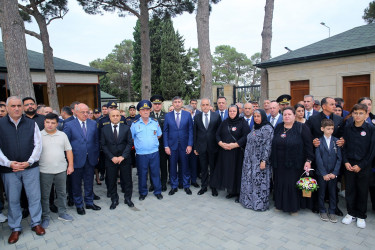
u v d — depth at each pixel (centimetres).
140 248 322
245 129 466
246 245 323
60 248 327
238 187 472
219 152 495
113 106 574
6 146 342
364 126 359
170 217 412
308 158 392
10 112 343
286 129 408
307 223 381
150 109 480
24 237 356
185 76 3234
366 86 778
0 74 1225
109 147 452
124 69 4631
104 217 418
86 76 1535
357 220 370
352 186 370
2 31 566
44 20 1044
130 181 471
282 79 980
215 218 404
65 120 493
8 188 348
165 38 2927
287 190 402
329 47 871
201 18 835
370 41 768
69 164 406
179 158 535
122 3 1262
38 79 1356
